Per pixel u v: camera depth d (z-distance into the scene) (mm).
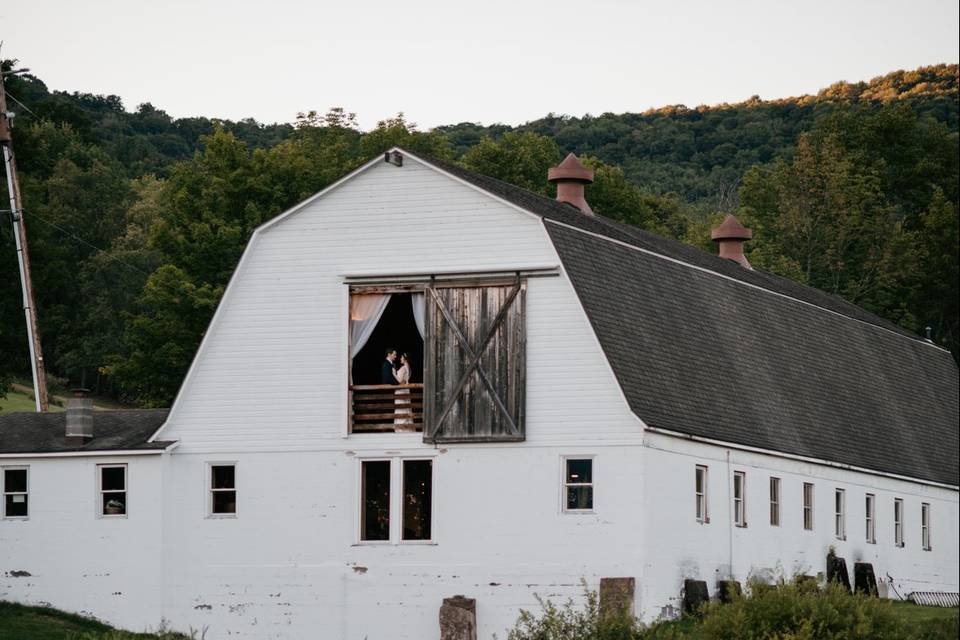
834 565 153875
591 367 130625
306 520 137250
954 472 182875
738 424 142500
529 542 130875
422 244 136250
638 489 128250
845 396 167250
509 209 134250
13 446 144500
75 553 142000
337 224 138750
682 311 145375
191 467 140500
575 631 112875
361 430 137125
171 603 139250
